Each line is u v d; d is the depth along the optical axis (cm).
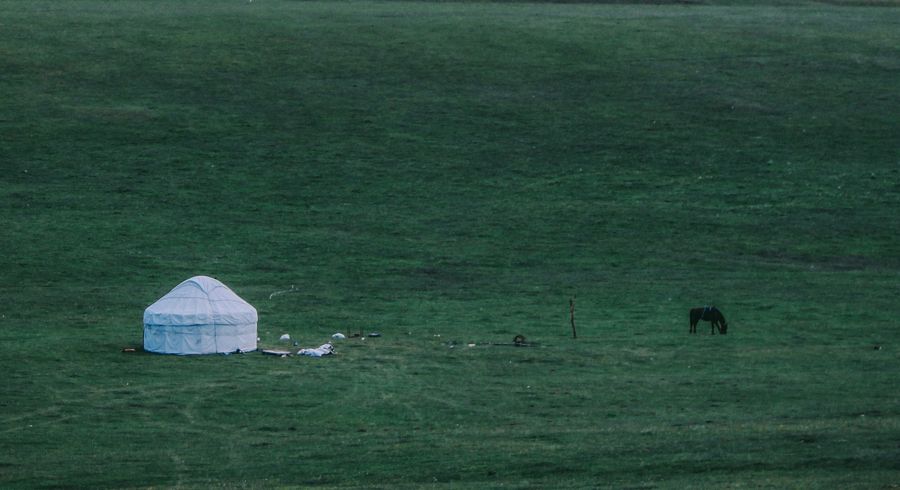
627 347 4572
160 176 7925
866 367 4119
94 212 7200
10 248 6450
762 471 2583
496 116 9231
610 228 7131
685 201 7662
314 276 6100
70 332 4816
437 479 2673
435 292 5762
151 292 5709
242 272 6162
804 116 9269
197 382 3950
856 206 7538
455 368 4188
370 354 4444
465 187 7925
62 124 8700
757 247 6750
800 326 4962
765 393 3684
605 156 8506
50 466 2884
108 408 3584
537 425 3306
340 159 8356
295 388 3862
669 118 9219
